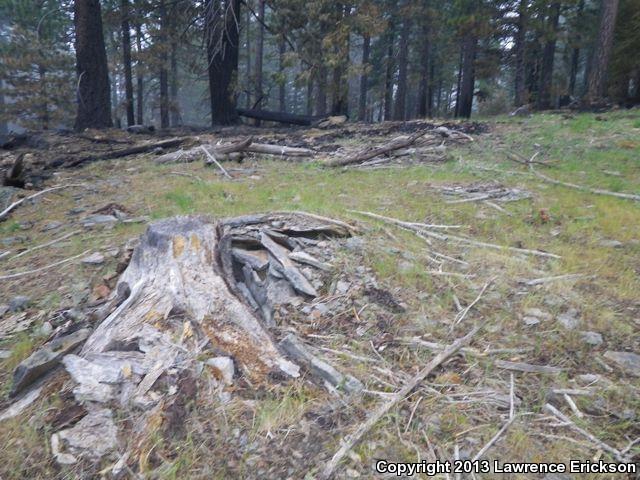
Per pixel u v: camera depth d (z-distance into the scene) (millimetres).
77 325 3707
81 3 14094
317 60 18562
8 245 5676
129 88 25422
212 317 3479
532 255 4934
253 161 9516
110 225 5953
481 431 2846
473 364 3406
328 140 11320
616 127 10602
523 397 3129
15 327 3828
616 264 4781
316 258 4582
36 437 2680
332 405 2984
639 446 2752
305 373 3227
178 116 34188
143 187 7828
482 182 7312
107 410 2783
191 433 2719
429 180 7488
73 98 32125
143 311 3480
